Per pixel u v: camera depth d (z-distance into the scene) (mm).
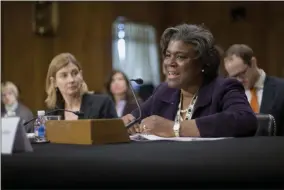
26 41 8172
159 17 9711
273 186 1093
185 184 1020
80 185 1026
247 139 1931
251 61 3754
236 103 2193
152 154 1337
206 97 2307
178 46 2295
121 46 9094
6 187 1067
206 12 9609
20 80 8102
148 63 9469
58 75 3090
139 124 2199
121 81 4891
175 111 2418
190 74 2311
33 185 1056
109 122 1770
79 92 3137
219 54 2359
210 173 1057
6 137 1416
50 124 1940
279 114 3686
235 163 1172
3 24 7988
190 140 1894
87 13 8703
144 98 5461
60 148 1569
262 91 3760
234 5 9359
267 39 9164
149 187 1015
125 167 1100
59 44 8438
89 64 8688
